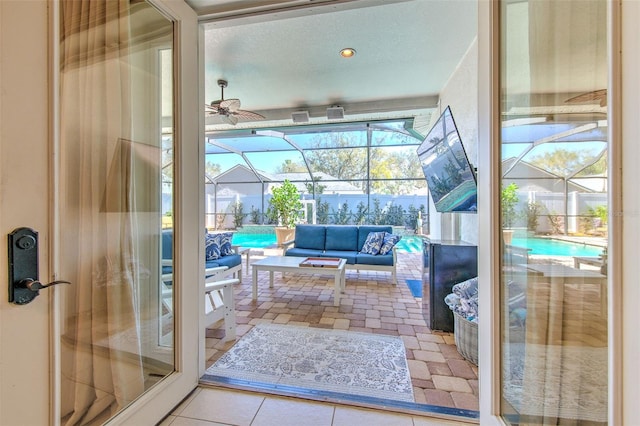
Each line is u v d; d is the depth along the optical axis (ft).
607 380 2.38
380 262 12.75
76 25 3.56
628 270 1.99
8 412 2.45
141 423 4.12
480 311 3.98
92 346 3.86
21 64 2.56
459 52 9.46
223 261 12.04
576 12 2.83
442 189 9.25
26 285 2.54
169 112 4.85
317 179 26.30
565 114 2.93
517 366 3.58
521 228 3.49
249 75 11.26
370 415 4.59
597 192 2.58
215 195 29.60
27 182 2.60
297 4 4.92
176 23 4.77
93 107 3.85
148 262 4.81
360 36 8.55
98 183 3.95
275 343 7.27
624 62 2.01
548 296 3.18
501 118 3.62
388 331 8.02
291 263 11.07
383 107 14.11
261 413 4.61
